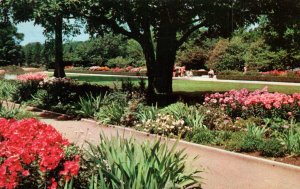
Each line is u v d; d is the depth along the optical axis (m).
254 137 10.52
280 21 20.16
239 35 59.03
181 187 5.98
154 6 18.00
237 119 13.06
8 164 5.10
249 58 53.62
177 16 19.09
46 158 5.18
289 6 19.36
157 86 21.98
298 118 12.82
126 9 17.89
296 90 29.02
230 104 13.77
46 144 5.52
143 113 13.97
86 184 5.61
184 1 17.72
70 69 73.81
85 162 6.02
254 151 10.10
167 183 5.53
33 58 115.31
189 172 6.91
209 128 12.66
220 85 35.06
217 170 8.84
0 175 4.99
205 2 17.73
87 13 18.03
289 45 23.00
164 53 21.91
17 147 5.38
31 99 20.66
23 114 14.70
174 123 12.20
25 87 21.47
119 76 52.47
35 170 5.38
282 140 10.38
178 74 54.12
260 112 13.12
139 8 17.50
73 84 20.36
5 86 24.38
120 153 5.99
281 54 48.97
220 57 58.47
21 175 5.26
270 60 50.47
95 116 15.16
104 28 22.98
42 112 17.88
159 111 13.84
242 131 11.90
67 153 5.88
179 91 28.22
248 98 13.17
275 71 44.88
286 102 12.74
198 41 24.98
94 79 43.31
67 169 5.18
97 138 11.94
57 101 18.80
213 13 18.66
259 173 8.69
